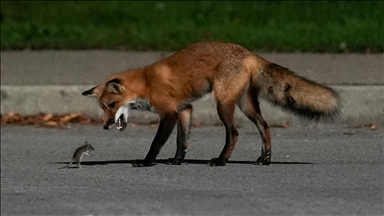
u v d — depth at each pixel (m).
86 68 17.98
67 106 16.17
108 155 13.37
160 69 12.59
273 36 20.20
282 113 15.47
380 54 18.86
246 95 12.51
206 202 10.07
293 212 9.59
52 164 12.64
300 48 19.33
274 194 10.36
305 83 12.33
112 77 12.80
